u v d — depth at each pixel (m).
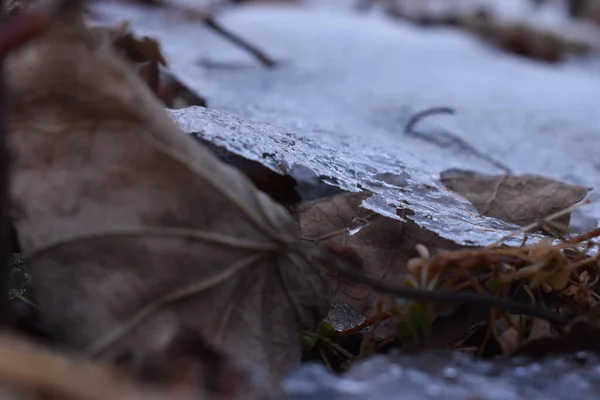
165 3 1.71
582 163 0.84
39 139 0.42
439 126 0.92
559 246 0.48
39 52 0.42
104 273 0.42
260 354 0.43
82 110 0.42
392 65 1.46
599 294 0.49
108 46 0.42
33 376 0.38
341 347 0.48
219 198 0.43
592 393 0.42
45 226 0.42
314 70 1.23
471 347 0.48
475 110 1.09
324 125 0.73
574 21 3.62
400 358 0.43
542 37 2.27
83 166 0.42
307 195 0.58
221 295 0.43
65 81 0.42
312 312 0.45
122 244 0.42
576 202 0.56
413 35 2.06
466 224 0.52
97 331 0.42
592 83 1.63
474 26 2.45
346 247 0.50
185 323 0.43
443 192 0.55
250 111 0.72
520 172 0.74
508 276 0.46
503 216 0.56
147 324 0.42
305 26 1.83
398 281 0.50
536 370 0.43
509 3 3.27
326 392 0.41
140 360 0.41
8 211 0.42
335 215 0.52
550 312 0.45
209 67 1.07
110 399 0.38
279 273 0.44
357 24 2.06
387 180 0.55
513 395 0.42
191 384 0.41
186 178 0.43
